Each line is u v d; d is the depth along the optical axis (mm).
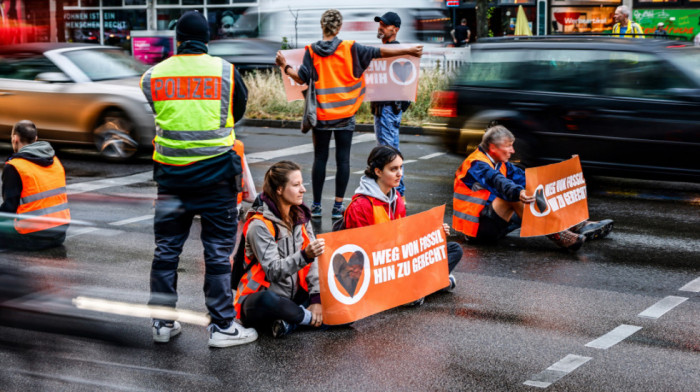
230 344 4938
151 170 11234
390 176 5418
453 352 4887
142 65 13133
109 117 11805
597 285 6211
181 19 4848
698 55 9172
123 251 6055
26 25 27422
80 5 27094
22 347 4176
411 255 5484
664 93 8969
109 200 6535
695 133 8828
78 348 4238
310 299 5270
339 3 20141
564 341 5059
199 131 4762
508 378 4512
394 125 8570
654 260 6898
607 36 9766
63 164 11734
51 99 12008
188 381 4465
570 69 9445
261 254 4938
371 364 4715
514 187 6797
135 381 4445
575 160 7188
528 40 9789
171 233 4879
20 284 4098
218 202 4844
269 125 16391
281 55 7984
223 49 19047
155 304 4730
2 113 12328
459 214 7320
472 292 6039
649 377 4520
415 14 19641
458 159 12164
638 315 5531
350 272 5129
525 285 6211
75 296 4176
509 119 9688
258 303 4988
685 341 5059
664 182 10461
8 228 4430
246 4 25469
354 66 8031
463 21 24000
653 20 22500
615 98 9172
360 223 5422
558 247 7348
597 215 8617
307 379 4516
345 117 8109
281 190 4934
